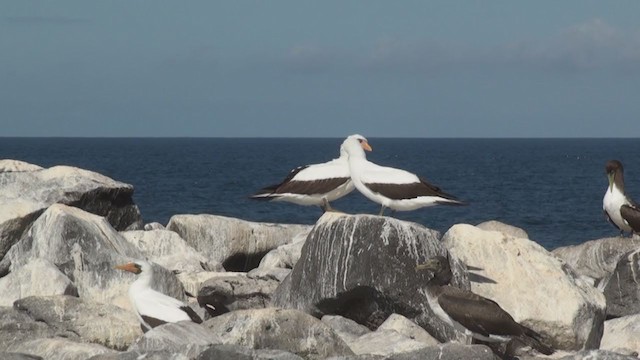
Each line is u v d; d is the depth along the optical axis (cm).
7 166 2769
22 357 1457
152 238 2353
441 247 1841
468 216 5916
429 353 1421
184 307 1734
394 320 1755
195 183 8938
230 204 6481
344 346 1592
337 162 2305
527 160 17650
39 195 2530
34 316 1708
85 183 2575
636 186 9225
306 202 2320
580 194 8056
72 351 1525
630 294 2106
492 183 9700
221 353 1405
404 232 1814
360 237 1814
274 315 1573
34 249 2097
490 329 1466
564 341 1823
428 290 1525
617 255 2492
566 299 1847
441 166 14450
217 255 2530
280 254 2217
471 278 1891
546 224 5694
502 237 1959
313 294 1842
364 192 2067
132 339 1711
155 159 16412
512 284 1877
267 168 12875
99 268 2070
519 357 1516
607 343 1894
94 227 2131
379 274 1791
